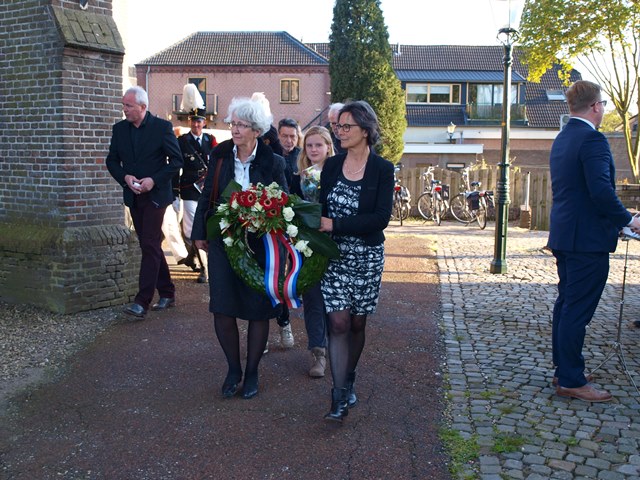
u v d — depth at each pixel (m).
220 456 3.68
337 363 3.98
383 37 23.25
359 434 3.96
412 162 34.09
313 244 3.89
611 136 32.56
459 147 32.16
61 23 6.13
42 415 4.20
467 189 18.44
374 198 3.92
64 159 6.26
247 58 34.47
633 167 20.53
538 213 17.00
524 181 17.48
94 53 6.44
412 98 35.03
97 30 6.46
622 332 6.22
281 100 34.34
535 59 18.16
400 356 5.45
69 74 6.25
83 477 3.46
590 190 4.26
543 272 9.49
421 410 4.33
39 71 6.32
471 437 3.91
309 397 4.51
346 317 3.99
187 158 7.80
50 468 3.55
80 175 6.41
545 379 4.92
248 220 3.94
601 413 4.28
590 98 4.43
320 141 4.73
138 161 6.12
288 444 3.82
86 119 6.43
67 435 3.93
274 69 34.16
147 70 34.41
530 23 17.81
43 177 6.41
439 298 7.72
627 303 7.48
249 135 4.36
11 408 4.30
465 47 36.84
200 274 8.00
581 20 17.08
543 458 3.66
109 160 6.24
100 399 4.45
